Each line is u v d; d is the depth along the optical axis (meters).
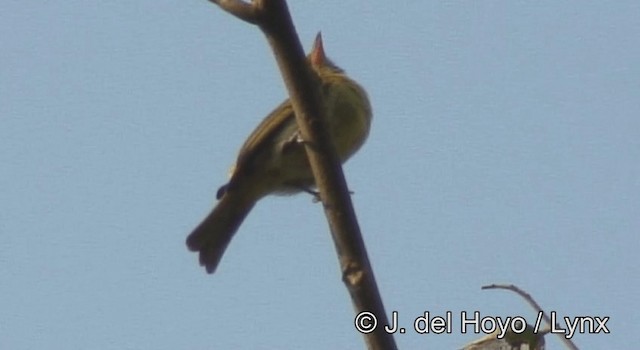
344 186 5.75
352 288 5.68
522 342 6.16
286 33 5.54
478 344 6.27
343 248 5.74
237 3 5.55
